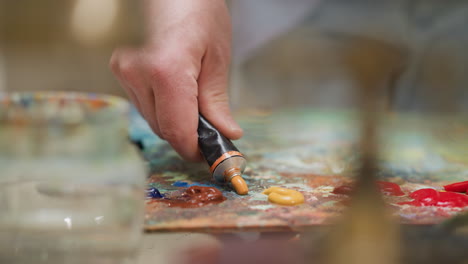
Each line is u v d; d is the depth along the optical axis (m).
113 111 0.76
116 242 0.71
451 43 1.93
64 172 0.73
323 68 1.98
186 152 1.14
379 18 1.84
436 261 0.67
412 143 1.46
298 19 1.93
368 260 0.68
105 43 0.54
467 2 1.90
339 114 1.88
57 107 0.73
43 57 2.63
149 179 1.12
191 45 1.08
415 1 1.89
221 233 0.81
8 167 0.70
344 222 0.81
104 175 0.77
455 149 1.40
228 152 1.04
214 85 1.16
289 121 1.77
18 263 0.63
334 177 1.14
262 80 2.06
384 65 1.90
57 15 0.53
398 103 1.98
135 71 1.10
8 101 0.70
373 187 1.02
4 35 0.54
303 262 0.68
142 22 0.55
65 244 0.68
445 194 0.96
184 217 0.87
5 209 0.72
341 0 1.87
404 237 0.73
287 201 0.94
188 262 0.69
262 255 0.71
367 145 1.41
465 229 0.76
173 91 1.06
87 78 2.74
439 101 1.97
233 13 2.00
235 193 1.02
